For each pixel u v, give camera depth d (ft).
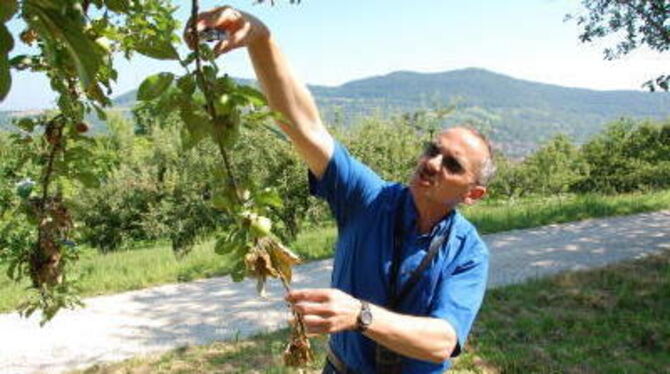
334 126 59.16
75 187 7.23
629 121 104.06
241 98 4.08
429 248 8.29
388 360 8.27
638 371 19.67
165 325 28.25
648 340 22.57
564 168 97.04
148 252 53.42
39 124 6.61
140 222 57.77
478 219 56.70
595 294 28.66
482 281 8.46
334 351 9.03
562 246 44.01
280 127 7.72
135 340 26.17
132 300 33.19
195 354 23.70
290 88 7.34
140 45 4.03
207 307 31.19
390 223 8.48
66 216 6.42
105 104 5.62
